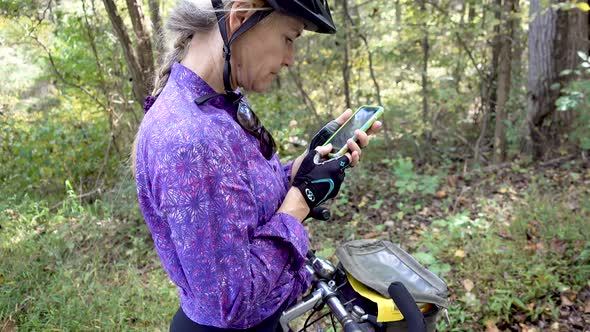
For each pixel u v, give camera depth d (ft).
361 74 21.21
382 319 3.82
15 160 16.29
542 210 12.06
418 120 19.33
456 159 19.51
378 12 16.43
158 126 2.92
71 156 16.55
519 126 18.12
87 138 17.22
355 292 4.20
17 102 20.77
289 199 3.36
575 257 9.93
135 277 9.99
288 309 3.89
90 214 13.09
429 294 4.00
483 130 18.76
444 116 20.83
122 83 16.63
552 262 9.96
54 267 10.52
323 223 12.76
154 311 8.95
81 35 15.93
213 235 2.79
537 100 17.03
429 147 19.17
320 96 21.11
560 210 12.05
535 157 17.21
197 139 2.80
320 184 3.38
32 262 10.58
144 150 3.01
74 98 18.37
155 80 3.59
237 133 3.06
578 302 8.98
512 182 15.11
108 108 16.61
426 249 10.94
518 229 11.40
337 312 3.90
